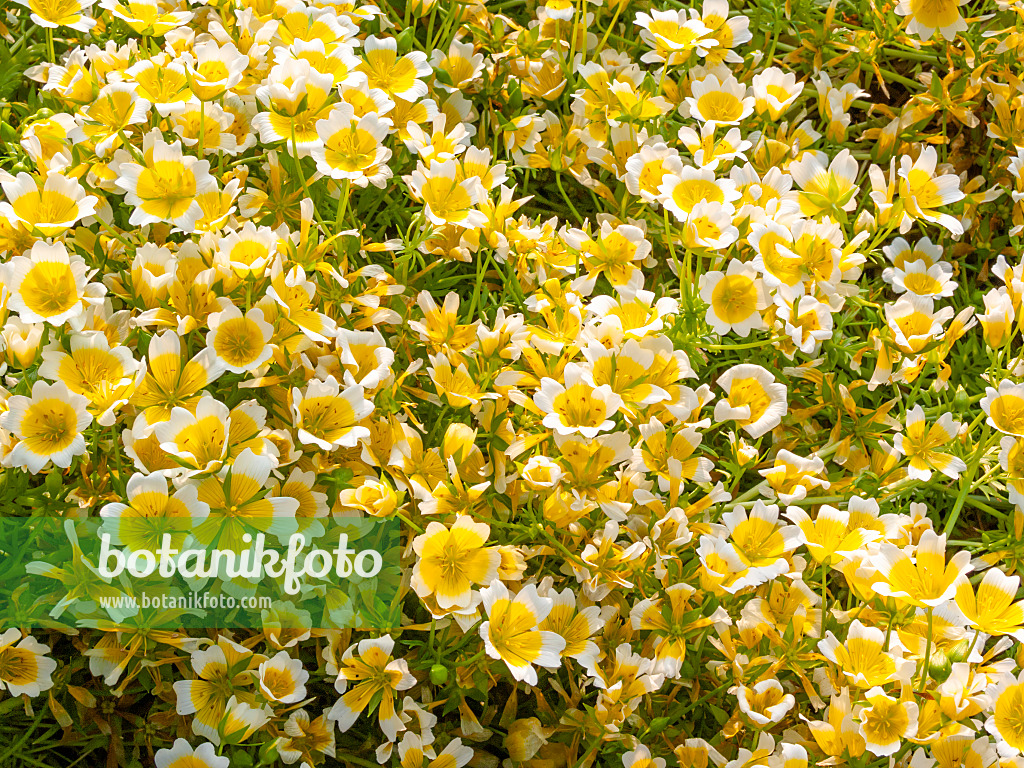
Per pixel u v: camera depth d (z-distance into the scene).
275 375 0.69
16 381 0.69
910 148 0.83
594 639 0.70
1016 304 0.74
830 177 0.75
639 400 0.69
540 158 0.79
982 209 0.83
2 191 0.74
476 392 0.70
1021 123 0.81
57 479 0.67
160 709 0.70
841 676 0.69
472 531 0.67
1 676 0.67
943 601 0.66
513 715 0.70
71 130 0.73
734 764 0.67
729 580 0.68
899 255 0.77
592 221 0.82
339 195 0.74
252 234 0.69
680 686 0.71
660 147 0.76
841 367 0.79
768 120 0.78
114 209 0.74
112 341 0.69
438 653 0.68
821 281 0.73
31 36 0.80
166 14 0.75
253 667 0.67
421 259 0.75
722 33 0.80
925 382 0.80
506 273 0.78
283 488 0.68
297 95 0.70
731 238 0.72
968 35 0.83
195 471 0.65
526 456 0.71
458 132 0.76
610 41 0.85
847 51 0.84
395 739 0.67
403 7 0.84
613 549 0.69
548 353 0.71
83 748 0.71
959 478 0.74
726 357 0.77
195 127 0.73
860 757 0.67
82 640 0.69
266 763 0.67
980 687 0.67
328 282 0.71
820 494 0.74
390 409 0.69
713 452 0.74
